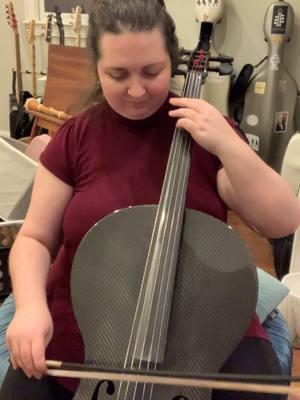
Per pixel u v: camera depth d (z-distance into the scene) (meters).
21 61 3.88
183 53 1.30
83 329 0.85
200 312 0.84
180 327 0.83
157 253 0.87
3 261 1.78
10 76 3.99
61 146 1.09
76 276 0.90
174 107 1.04
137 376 0.72
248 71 2.90
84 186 1.07
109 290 0.88
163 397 0.75
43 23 3.64
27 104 2.83
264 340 1.00
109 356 0.81
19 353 0.81
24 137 3.36
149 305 0.82
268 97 2.84
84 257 0.91
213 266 0.88
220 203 1.04
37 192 1.10
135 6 0.91
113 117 1.06
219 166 1.04
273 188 0.93
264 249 2.58
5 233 1.77
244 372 0.91
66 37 3.60
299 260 2.06
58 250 1.14
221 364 0.80
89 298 0.88
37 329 0.84
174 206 0.92
